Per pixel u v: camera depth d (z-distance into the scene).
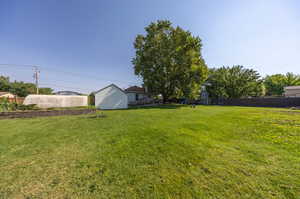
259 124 5.30
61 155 2.78
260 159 2.43
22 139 3.89
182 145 3.23
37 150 3.06
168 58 17.33
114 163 2.40
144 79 18.92
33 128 5.32
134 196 1.59
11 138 3.98
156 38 17.69
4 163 2.45
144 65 18.39
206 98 24.16
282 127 4.66
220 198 1.52
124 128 5.13
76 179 1.93
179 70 17.14
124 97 16.70
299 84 24.69
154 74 17.80
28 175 2.05
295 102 13.93
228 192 1.61
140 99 24.16
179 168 2.20
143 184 1.80
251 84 19.95
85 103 15.66
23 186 1.79
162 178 1.93
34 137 4.09
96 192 1.66
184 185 1.77
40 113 8.95
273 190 1.62
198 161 2.42
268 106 15.73
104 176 2.00
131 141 3.60
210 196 1.56
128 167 2.26
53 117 8.50
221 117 7.37
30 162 2.48
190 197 1.56
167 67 17.89
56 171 2.16
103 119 7.43
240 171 2.06
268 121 5.79
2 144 3.47
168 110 11.68
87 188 1.74
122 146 3.24
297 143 3.16
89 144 3.43
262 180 1.82
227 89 21.16
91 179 1.93
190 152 2.81
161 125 5.51
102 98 15.82
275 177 1.87
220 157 2.56
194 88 17.31
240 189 1.66
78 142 3.59
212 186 1.73
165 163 2.37
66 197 1.59
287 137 3.63
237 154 2.67
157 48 17.64
